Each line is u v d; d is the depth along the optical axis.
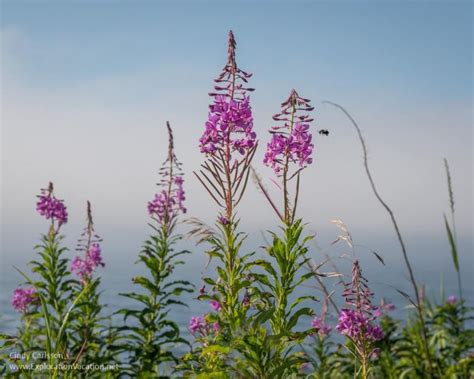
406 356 1.52
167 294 1.51
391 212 1.09
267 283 1.09
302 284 1.12
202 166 1.10
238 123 1.08
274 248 1.08
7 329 1.51
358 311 1.11
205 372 1.07
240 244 1.10
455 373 1.49
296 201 1.09
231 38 1.10
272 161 1.09
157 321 1.50
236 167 1.09
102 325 1.54
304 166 1.09
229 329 1.08
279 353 1.07
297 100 1.10
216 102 1.10
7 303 15.58
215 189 1.10
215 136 1.08
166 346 1.48
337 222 1.09
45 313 1.19
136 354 1.44
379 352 1.47
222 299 1.12
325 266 1.13
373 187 1.10
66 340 1.45
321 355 1.48
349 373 1.47
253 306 1.11
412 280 1.11
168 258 1.52
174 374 1.42
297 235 1.09
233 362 1.05
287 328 1.06
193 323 1.40
